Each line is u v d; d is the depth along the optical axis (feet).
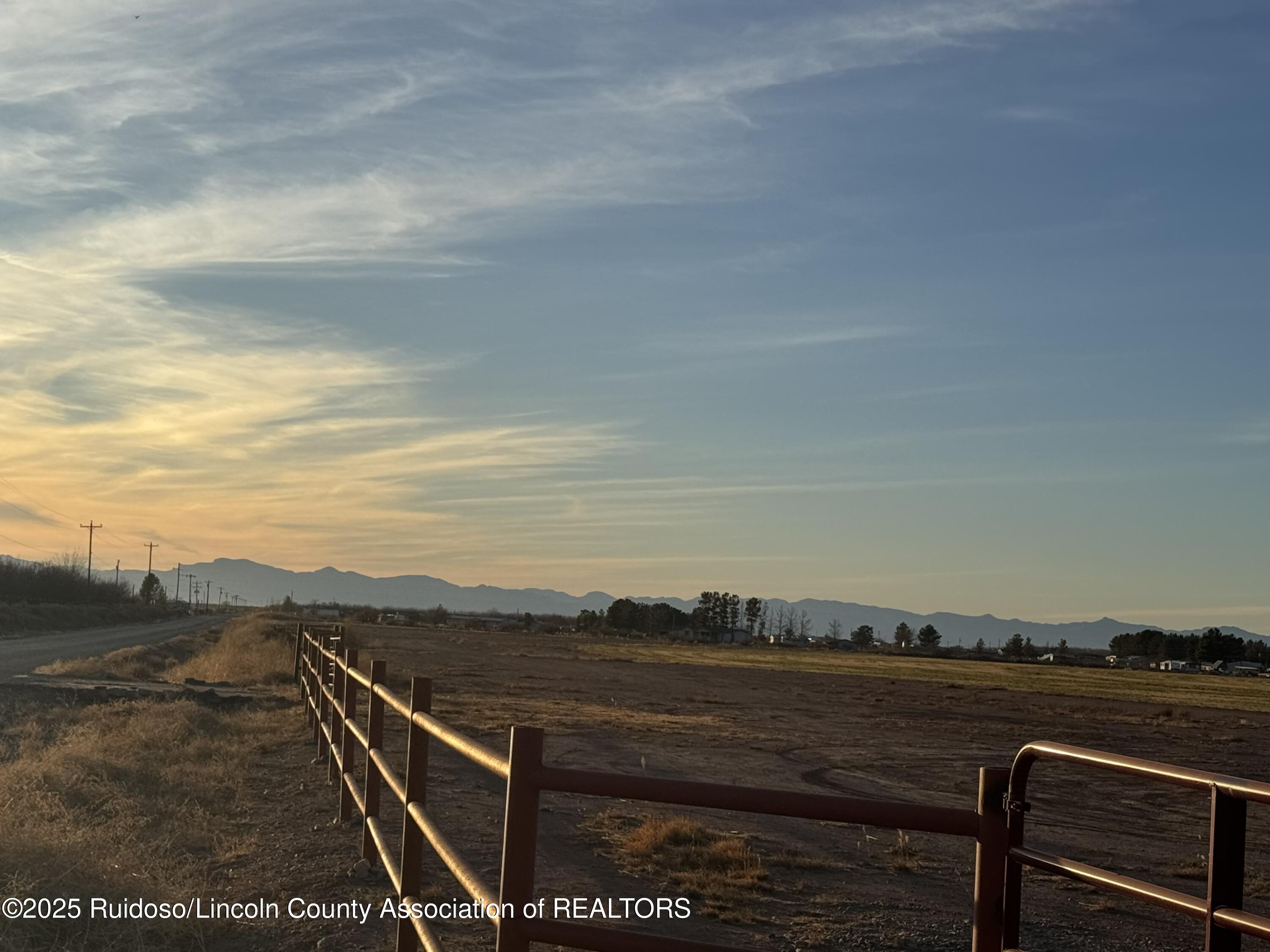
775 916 28.86
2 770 34.71
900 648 631.97
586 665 224.74
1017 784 11.07
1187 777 9.06
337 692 42.73
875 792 60.29
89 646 177.88
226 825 34.30
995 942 10.99
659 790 11.62
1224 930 8.73
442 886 27.84
